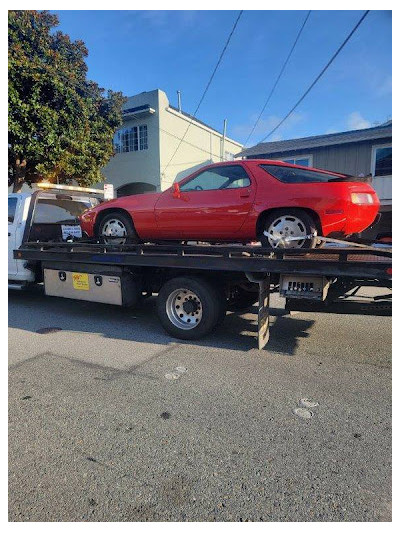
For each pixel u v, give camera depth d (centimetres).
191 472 221
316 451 240
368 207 405
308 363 391
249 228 440
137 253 480
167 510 192
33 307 669
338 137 1521
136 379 353
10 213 659
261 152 1683
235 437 256
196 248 434
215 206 454
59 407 301
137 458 235
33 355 421
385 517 187
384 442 250
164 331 512
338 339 472
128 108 1756
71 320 576
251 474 218
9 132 1162
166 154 1741
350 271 355
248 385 338
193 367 381
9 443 253
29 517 189
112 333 505
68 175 1383
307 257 386
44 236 686
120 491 206
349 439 253
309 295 386
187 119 1856
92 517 189
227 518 187
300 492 204
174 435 259
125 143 1811
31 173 1366
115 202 540
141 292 542
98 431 266
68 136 1299
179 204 480
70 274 569
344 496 201
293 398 312
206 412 291
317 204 395
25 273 641
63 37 1369
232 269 414
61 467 227
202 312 451
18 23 1187
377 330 511
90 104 1392
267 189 424
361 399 310
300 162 1622
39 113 1195
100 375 364
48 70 1205
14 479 217
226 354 419
